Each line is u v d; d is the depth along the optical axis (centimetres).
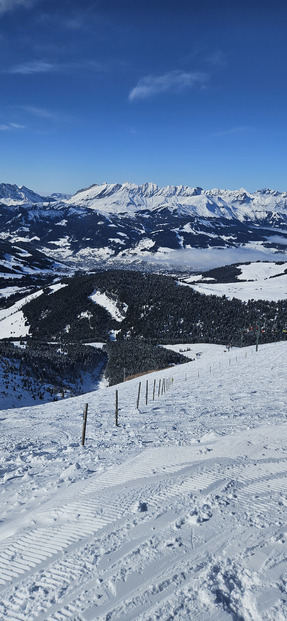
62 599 379
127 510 567
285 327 11906
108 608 358
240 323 12950
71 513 585
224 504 555
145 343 11131
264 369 3884
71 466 884
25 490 771
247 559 413
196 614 338
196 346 10325
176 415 1684
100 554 453
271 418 1375
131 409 2064
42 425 1747
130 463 835
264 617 328
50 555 469
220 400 2153
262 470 691
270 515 511
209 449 859
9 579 428
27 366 6881
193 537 468
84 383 7781
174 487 642
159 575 399
